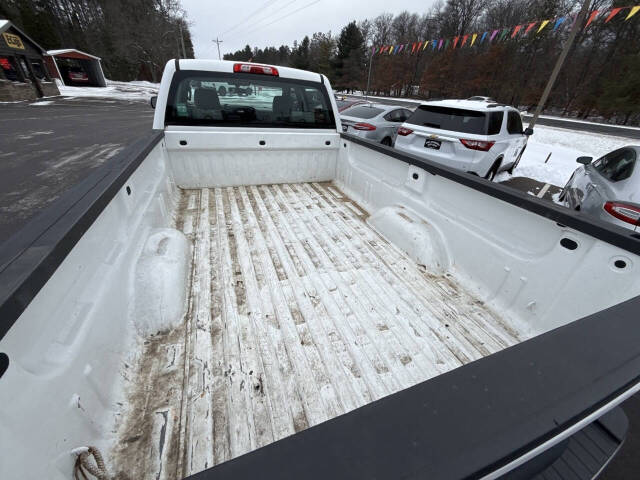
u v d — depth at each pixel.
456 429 0.44
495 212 1.67
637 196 2.74
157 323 1.35
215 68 2.71
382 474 0.39
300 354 1.35
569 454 0.85
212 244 2.15
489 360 0.55
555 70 9.85
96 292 1.03
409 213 2.34
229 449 0.98
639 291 1.06
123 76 43.88
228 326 1.46
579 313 1.28
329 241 2.29
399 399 0.48
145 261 1.51
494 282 1.71
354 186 3.17
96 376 0.94
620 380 0.53
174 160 2.89
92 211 0.99
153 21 43.44
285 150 3.23
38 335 0.70
